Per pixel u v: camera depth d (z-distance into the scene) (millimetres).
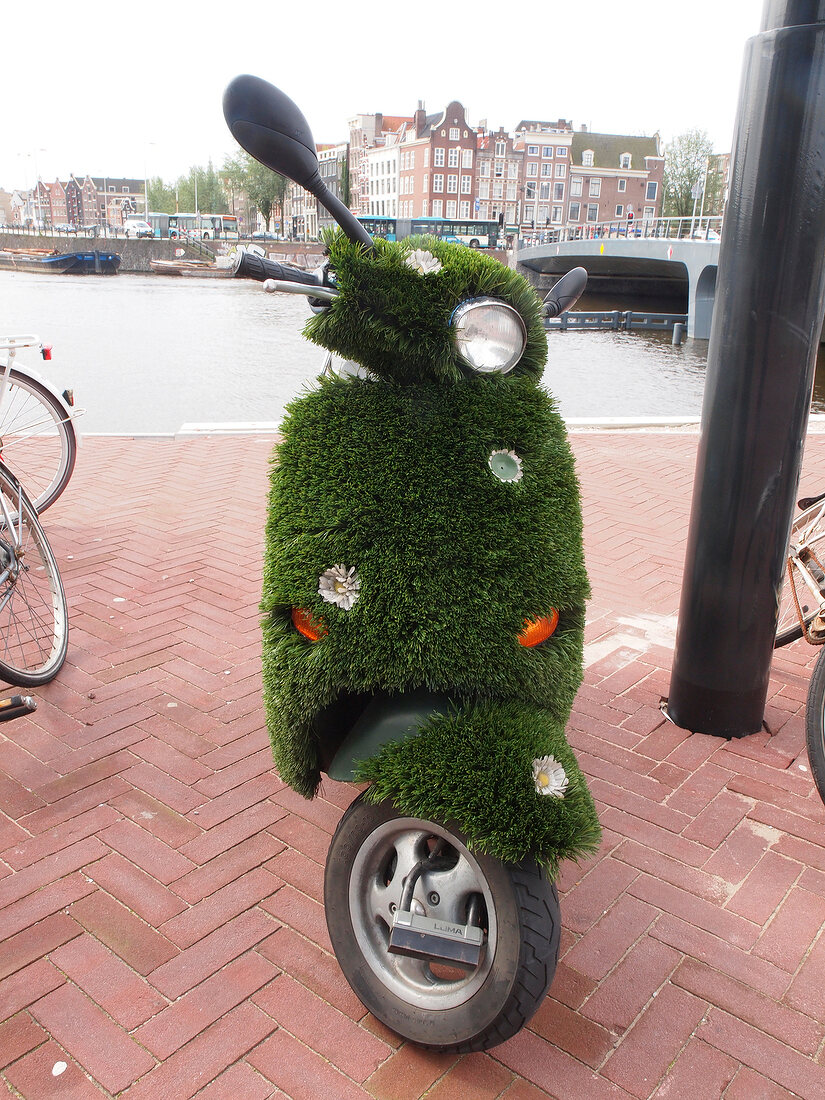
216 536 5301
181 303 41562
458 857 1909
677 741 3332
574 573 1982
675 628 4332
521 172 91812
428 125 91812
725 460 3047
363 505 1871
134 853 2625
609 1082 1941
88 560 4898
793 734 3391
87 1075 1930
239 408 14633
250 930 2346
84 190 157125
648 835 2787
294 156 1557
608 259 45125
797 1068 1988
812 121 2697
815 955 2316
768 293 2844
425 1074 1946
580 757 3209
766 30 2693
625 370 23078
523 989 1698
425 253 1767
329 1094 1896
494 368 1851
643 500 6383
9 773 3004
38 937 2301
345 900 1954
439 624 1854
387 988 1934
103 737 3223
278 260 1817
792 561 3434
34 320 30641
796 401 2947
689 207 78000
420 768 1754
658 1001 2160
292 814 2824
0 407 4730
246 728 3299
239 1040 2020
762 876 2613
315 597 1902
